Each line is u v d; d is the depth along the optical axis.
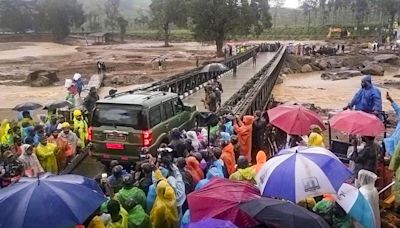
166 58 67.88
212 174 9.47
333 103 37.91
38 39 116.44
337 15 162.00
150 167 8.91
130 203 7.80
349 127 10.42
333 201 7.54
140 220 7.77
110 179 9.17
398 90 46.00
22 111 15.67
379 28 115.81
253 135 13.56
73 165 13.81
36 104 16.14
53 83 48.62
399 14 122.44
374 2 126.25
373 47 85.94
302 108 11.44
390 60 70.19
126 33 130.75
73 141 13.68
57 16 113.50
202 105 23.03
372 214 7.16
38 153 11.90
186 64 61.09
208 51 82.25
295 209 5.88
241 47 68.31
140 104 12.91
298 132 10.95
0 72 54.59
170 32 128.25
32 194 6.05
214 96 19.91
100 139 13.13
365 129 10.27
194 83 28.77
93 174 13.45
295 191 6.80
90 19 148.88
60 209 5.95
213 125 14.82
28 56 75.62
